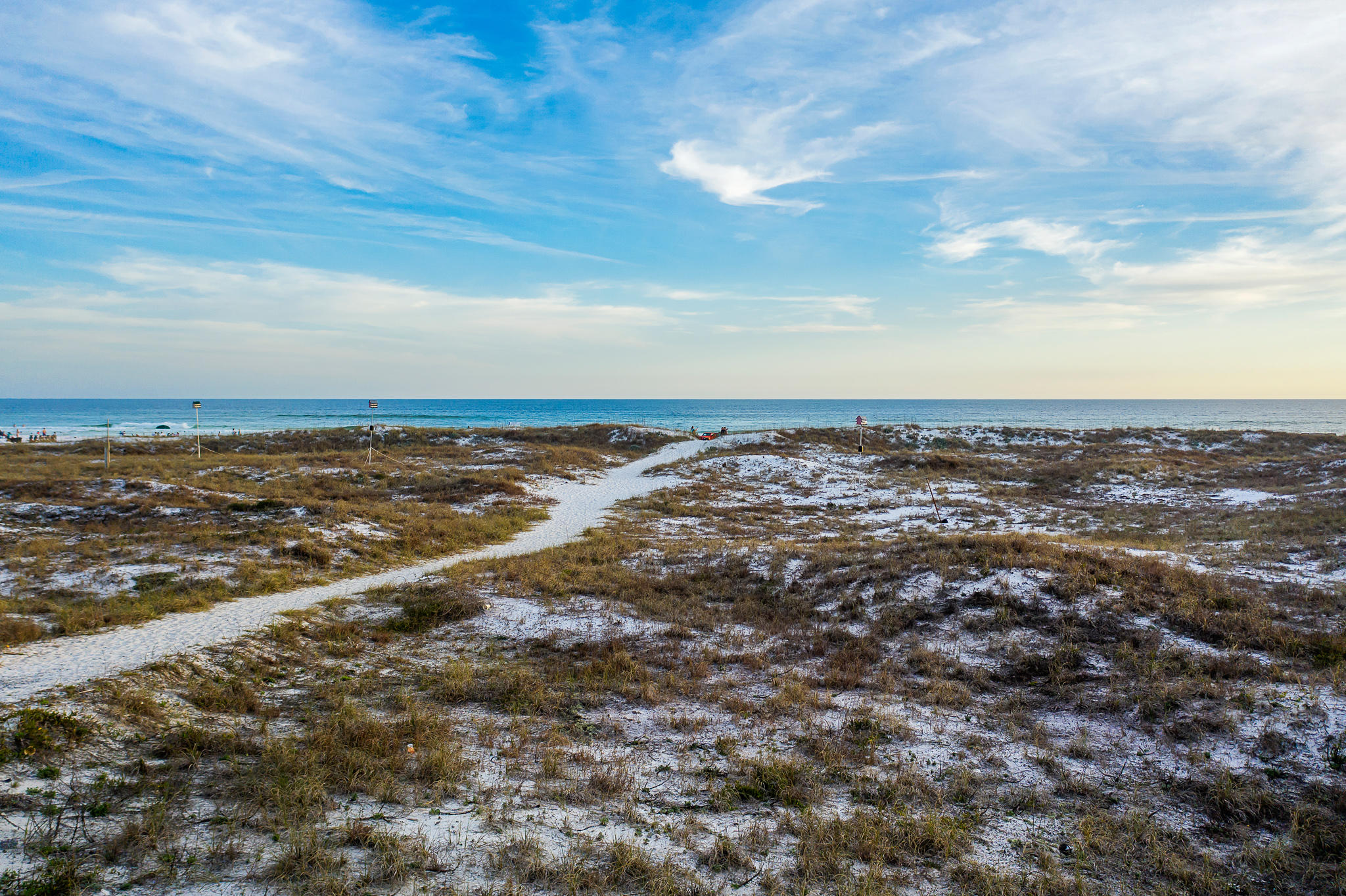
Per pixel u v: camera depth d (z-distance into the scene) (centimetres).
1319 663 988
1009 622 1226
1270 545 1675
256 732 863
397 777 746
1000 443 5656
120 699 889
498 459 4312
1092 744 852
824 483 3688
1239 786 724
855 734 894
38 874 513
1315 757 761
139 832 582
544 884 543
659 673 1150
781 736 894
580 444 5775
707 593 1622
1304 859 609
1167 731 852
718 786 753
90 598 1382
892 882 575
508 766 788
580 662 1195
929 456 4306
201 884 518
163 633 1206
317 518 2188
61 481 2439
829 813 696
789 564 1745
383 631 1333
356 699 1005
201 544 1820
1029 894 562
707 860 599
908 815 688
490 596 1565
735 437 5472
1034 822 686
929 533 1986
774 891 551
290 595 1537
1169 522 2369
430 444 5144
